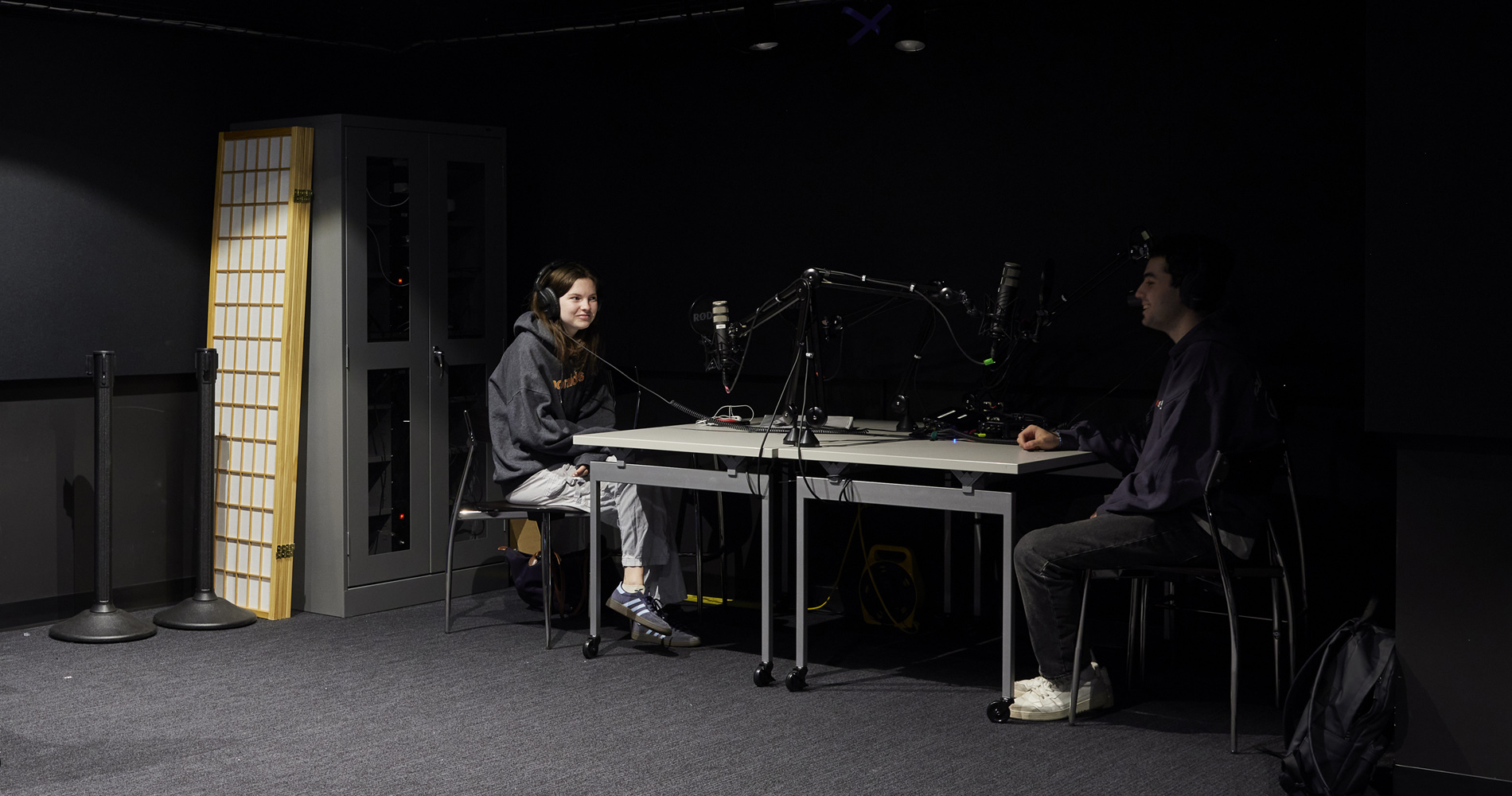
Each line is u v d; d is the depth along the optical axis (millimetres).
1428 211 2936
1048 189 4383
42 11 4488
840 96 4770
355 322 4684
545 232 5504
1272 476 3457
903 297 4172
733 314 5062
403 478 4973
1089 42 4285
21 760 3182
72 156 4633
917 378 4680
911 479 4711
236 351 4855
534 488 4422
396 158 4797
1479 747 2967
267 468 4742
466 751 3252
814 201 4852
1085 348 4340
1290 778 2955
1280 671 3846
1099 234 4305
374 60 5543
